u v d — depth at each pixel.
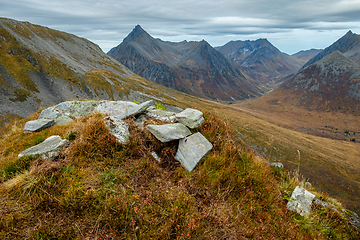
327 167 98.81
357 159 131.25
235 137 6.92
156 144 5.82
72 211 3.71
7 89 121.06
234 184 4.78
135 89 187.75
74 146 5.15
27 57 150.38
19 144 6.57
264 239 3.80
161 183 4.65
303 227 4.64
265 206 4.69
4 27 158.38
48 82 147.75
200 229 3.68
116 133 5.49
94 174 4.54
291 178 6.82
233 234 3.70
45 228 3.38
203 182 4.75
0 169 4.78
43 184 4.09
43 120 8.43
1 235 3.23
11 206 3.72
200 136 6.06
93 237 3.39
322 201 5.97
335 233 4.80
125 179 4.50
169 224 3.64
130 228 3.57
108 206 3.80
